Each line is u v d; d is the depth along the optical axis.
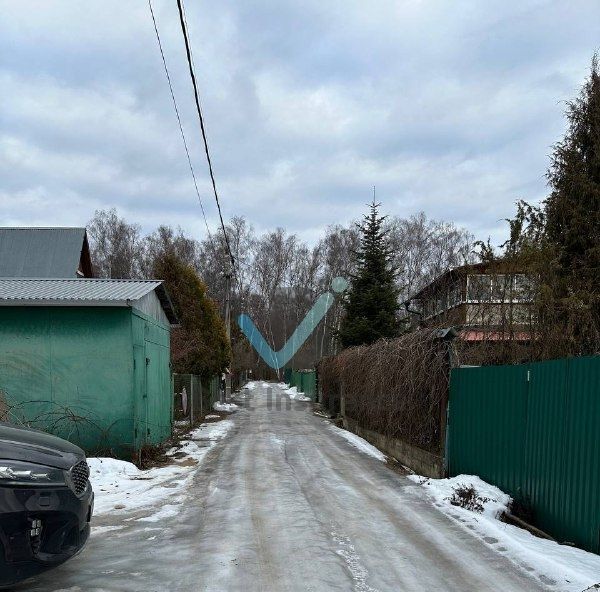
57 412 8.98
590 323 8.80
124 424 9.08
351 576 3.95
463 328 10.10
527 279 9.97
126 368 9.16
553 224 10.52
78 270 22.14
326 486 7.16
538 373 5.59
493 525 5.18
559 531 5.06
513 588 3.77
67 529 3.48
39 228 22.77
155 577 3.85
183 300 18.73
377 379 11.27
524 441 5.85
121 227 49.00
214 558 4.28
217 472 8.18
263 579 3.86
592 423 4.56
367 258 22.80
